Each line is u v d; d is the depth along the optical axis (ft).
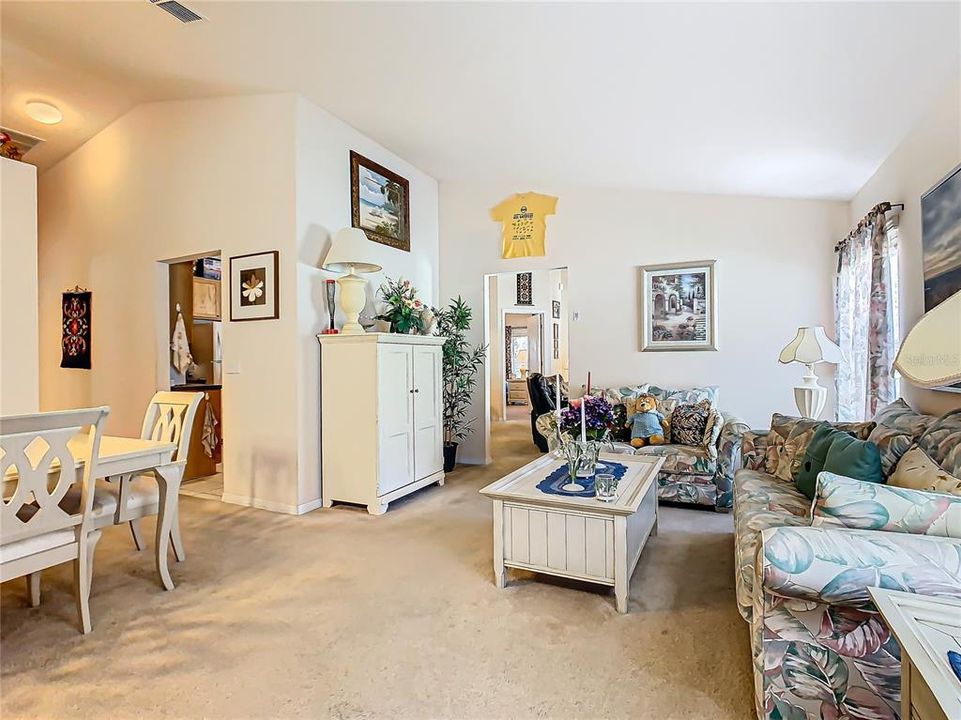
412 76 10.67
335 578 8.57
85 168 16.10
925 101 8.70
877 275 10.49
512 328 40.37
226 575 8.71
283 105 12.40
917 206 9.47
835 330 14.35
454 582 8.41
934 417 7.56
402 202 16.25
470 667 6.09
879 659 4.49
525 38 8.57
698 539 10.46
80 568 6.88
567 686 5.73
